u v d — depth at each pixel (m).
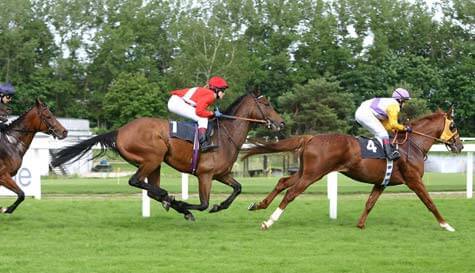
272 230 9.20
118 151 9.15
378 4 55.25
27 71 53.31
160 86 51.31
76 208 11.04
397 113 9.45
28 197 12.95
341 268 6.72
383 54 51.53
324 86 42.44
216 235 8.73
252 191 15.27
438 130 9.84
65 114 54.09
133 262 6.94
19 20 53.16
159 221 9.95
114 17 57.09
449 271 6.64
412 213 10.88
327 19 52.41
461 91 50.19
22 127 9.78
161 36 57.16
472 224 9.94
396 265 6.90
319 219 10.34
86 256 7.26
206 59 47.03
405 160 9.54
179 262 6.97
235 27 55.19
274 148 9.46
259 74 50.94
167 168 31.12
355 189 16.52
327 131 41.38
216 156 9.29
